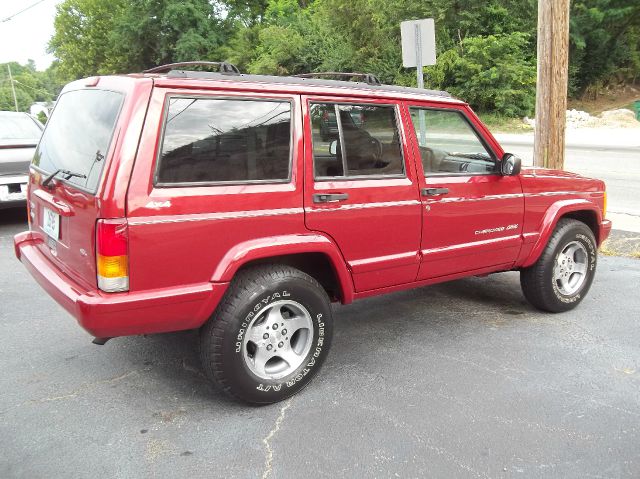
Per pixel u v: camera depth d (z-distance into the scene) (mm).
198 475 2695
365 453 2871
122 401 3373
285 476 2691
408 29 7562
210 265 3010
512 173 4129
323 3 31875
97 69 46625
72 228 3045
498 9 29141
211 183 3010
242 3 39688
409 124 3801
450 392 3496
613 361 3941
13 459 2797
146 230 2803
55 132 3623
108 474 2695
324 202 3367
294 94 3295
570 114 29359
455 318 4766
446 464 2787
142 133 2799
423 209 3828
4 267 6031
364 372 3764
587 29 33688
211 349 3082
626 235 7285
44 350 4062
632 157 16219
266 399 3277
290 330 3348
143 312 2844
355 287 3676
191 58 36688
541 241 4559
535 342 4258
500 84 28734
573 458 2844
